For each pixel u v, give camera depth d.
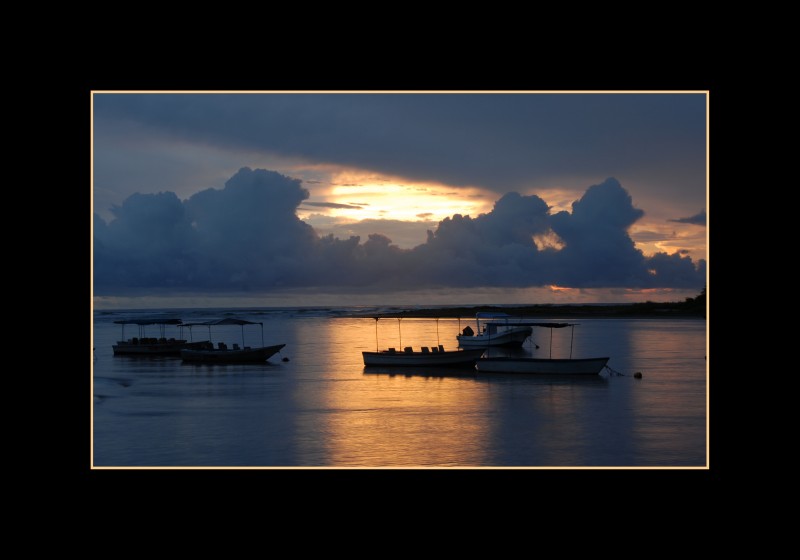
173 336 92.25
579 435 25.59
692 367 48.59
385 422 27.97
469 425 27.31
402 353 47.00
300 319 176.75
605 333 96.75
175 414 30.00
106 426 27.48
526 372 43.16
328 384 39.47
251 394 35.72
